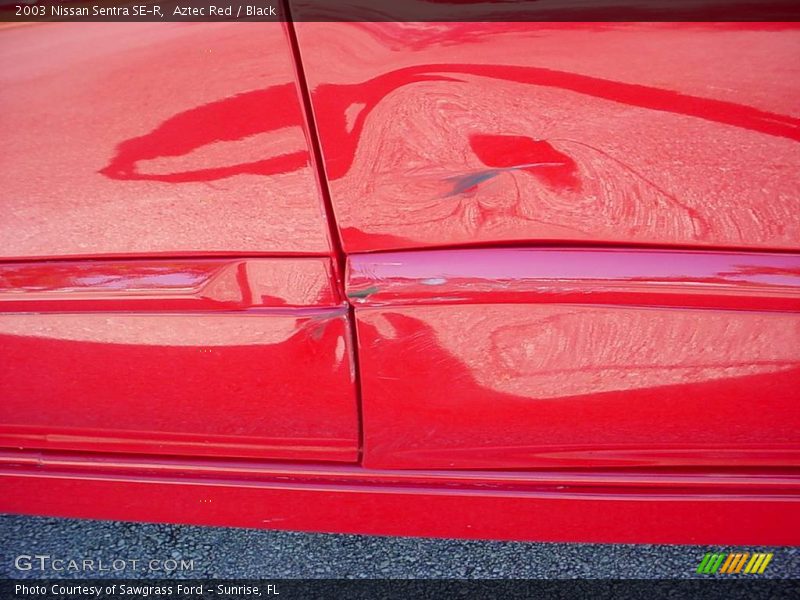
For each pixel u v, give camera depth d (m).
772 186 1.12
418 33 1.06
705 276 1.17
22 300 1.32
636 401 1.27
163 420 1.40
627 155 1.11
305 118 1.13
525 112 1.10
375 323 1.25
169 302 1.29
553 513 1.41
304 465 1.43
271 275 1.26
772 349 1.21
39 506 1.56
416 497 1.42
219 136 1.16
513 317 1.22
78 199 1.24
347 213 1.19
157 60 1.12
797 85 1.05
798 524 1.39
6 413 1.44
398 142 1.13
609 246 1.18
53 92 1.17
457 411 1.31
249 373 1.32
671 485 1.38
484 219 1.18
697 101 1.07
